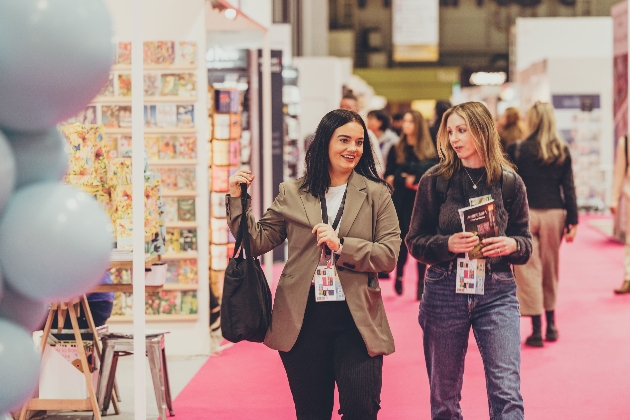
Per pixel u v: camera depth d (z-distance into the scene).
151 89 6.29
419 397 5.09
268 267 8.91
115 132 6.26
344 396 3.20
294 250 3.30
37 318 2.35
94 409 4.35
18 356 2.17
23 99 2.12
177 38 6.29
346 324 3.25
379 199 3.34
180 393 5.25
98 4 2.20
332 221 3.32
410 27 24.78
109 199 4.71
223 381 5.54
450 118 3.54
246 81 9.43
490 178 3.52
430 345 3.60
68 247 2.17
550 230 6.26
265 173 8.52
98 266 2.25
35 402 4.36
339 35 33.12
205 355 6.30
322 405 3.32
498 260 3.49
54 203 2.19
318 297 3.23
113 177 4.66
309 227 3.27
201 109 6.28
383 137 9.71
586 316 7.58
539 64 17.42
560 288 9.17
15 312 2.27
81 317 4.84
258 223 3.38
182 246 6.34
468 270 3.47
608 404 4.88
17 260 2.15
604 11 33.97
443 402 3.57
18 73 2.07
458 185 3.58
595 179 17.47
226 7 6.55
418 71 34.03
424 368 5.80
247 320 3.24
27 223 2.15
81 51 2.11
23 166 2.29
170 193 6.30
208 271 6.50
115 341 4.56
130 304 6.36
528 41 18.98
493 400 3.38
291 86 11.07
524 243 3.53
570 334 6.81
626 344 6.44
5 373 2.13
